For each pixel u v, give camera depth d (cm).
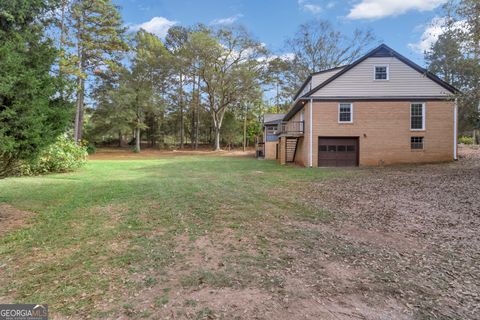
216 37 3147
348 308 284
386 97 1720
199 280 334
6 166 556
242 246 442
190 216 599
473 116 1515
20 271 355
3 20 495
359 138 1742
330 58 3184
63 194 815
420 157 1719
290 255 411
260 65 3288
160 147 3975
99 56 2209
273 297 301
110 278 338
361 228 544
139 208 659
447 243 473
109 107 3012
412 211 669
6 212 623
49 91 521
